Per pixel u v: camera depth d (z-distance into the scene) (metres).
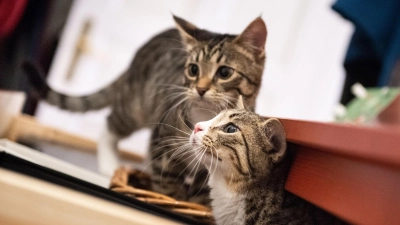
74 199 0.60
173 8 1.63
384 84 1.24
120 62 1.68
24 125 1.22
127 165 1.22
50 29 1.58
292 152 0.67
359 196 0.46
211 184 0.72
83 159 1.21
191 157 0.82
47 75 1.60
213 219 0.73
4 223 0.54
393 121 0.80
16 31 1.54
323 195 0.54
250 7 1.57
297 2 1.61
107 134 1.32
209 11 1.59
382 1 1.24
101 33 1.67
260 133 0.67
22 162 0.66
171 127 0.91
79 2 1.63
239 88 0.83
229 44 0.84
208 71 0.84
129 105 1.28
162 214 0.69
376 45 1.24
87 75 1.68
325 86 1.66
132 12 1.66
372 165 0.44
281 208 0.67
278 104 1.57
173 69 1.05
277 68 1.59
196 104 0.85
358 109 1.11
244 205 0.69
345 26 1.69
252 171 0.68
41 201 0.57
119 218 0.60
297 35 1.63
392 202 0.41
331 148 0.49
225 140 0.68
